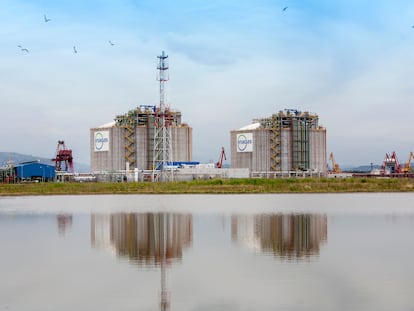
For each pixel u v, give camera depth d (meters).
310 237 57.34
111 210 96.31
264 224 69.94
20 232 64.56
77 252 49.69
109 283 37.31
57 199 139.38
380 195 146.88
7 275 40.00
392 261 43.47
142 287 36.22
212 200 125.50
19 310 31.61
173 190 172.88
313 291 34.66
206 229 65.25
